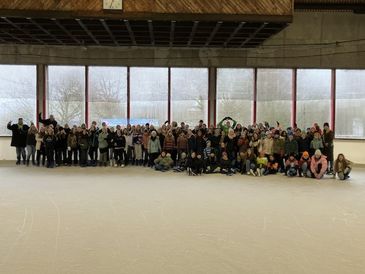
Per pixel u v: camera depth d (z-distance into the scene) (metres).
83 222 7.95
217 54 19.02
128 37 17.11
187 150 15.82
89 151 17.05
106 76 18.97
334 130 19.11
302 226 7.86
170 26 15.05
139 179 13.59
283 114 19.17
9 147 18.50
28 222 7.93
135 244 6.57
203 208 9.29
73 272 5.36
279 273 5.40
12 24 14.73
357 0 17.97
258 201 10.19
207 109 19.14
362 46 19.00
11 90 18.62
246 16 13.91
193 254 6.11
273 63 19.03
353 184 13.27
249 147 15.40
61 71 18.84
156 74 19.02
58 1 13.61
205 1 13.86
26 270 5.41
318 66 19.03
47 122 17.52
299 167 14.88
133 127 17.41
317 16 19.00
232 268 5.55
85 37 17.11
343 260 5.95
